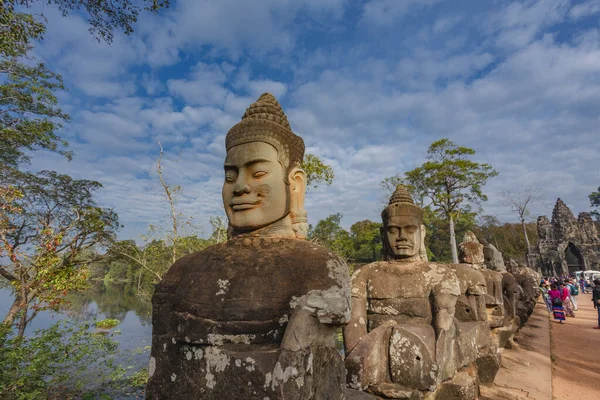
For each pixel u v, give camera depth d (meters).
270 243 2.65
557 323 13.48
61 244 8.96
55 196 11.80
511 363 6.75
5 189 8.82
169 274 2.72
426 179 28.33
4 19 8.11
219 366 2.13
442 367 3.67
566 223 40.38
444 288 4.16
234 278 2.40
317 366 2.21
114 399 7.35
